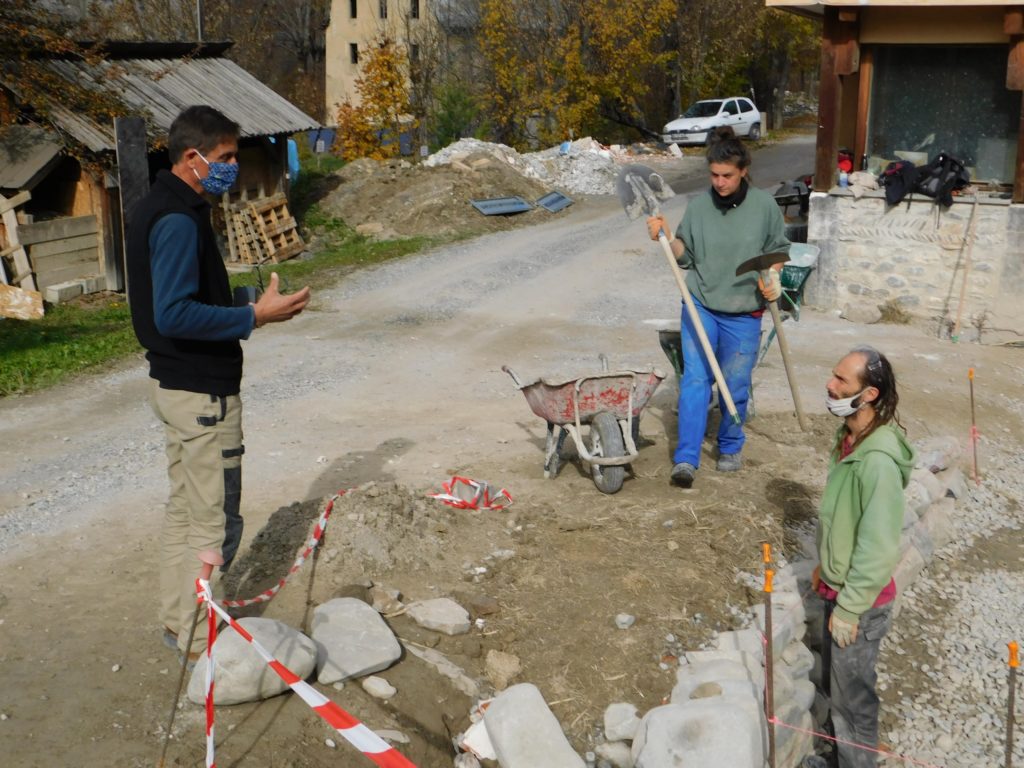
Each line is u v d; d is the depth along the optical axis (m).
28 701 4.28
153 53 20.28
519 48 36.69
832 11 13.10
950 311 13.01
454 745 4.39
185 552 4.52
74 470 7.64
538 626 5.14
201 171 4.12
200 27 29.05
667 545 5.87
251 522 6.21
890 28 13.23
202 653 4.52
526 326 12.84
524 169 26.33
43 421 9.14
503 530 6.05
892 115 13.76
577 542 5.89
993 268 12.57
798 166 32.53
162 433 8.67
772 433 8.05
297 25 55.59
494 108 37.47
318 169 27.06
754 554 5.86
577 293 14.82
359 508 5.82
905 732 5.32
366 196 23.00
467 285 15.52
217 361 4.26
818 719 5.25
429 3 40.66
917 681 5.73
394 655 4.66
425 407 9.26
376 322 13.23
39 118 16.14
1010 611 6.46
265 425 8.65
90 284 15.95
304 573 5.38
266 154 20.80
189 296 4.05
